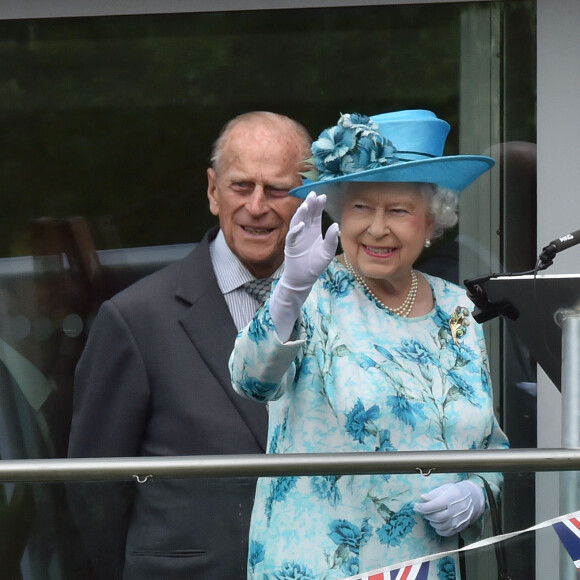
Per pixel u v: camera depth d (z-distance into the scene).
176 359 13.60
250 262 14.14
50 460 8.89
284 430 9.60
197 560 9.00
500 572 9.05
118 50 15.69
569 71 15.50
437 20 15.52
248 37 15.59
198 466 8.85
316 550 9.06
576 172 15.58
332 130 10.12
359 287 10.07
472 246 15.69
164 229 15.72
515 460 8.77
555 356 9.24
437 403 9.66
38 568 8.96
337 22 15.55
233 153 14.27
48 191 15.81
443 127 10.58
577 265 15.60
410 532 9.13
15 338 15.89
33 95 15.79
